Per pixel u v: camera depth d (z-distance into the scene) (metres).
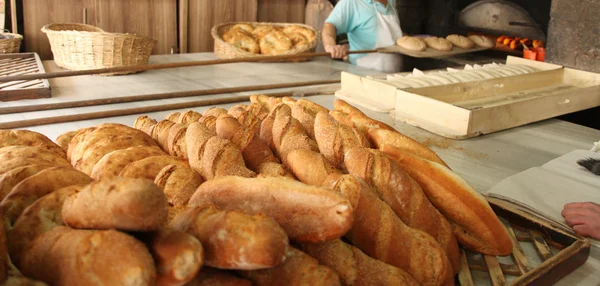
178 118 1.31
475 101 2.22
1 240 0.58
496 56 4.62
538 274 0.83
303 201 0.70
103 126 1.11
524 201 1.27
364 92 2.34
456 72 2.51
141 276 0.52
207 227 0.62
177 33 4.59
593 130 2.05
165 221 0.61
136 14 4.30
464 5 5.09
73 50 2.62
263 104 1.38
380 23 3.85
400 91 2.08
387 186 0.88
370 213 0.79
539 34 4.48
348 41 4.26
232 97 2.27
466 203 0.92
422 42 3.52
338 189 0.80
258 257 0.58
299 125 1.08
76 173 0.81
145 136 1.13
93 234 0.57
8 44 2.99
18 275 0.55
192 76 2.83
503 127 1.96
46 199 0.69
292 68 3.25
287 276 0.66
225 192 0.75
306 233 0.69
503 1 4.71
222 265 0.61
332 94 2.52
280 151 1.04
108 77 2.65
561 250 0.96
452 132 1.86
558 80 2.64
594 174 1.46
